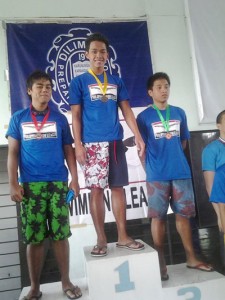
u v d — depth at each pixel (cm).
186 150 315
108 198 306
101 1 334
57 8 325
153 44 338
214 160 228
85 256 197
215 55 343
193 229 312
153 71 333
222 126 230
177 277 212
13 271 311
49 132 198
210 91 339
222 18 345
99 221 199
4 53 312
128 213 309
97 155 199
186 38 344
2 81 310
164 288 195
